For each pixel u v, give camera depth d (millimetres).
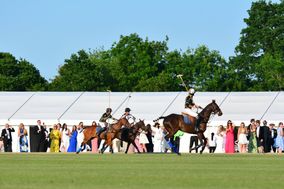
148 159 32844
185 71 112562
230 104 60719
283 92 62656
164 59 116438
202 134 42312
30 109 63344
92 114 61750
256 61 112312
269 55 107000
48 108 63344
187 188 16703
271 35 112438
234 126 57781
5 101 65125
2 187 16656
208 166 26094
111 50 123875
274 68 105562
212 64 112750
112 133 45656
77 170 23234
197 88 110688
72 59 110000
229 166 26172
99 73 110375
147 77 114000
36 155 39812
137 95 64875
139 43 119375
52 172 22109
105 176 20328
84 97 65438
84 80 107000
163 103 62656
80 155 39719
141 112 61312
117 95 65188
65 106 63562
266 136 50094
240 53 114312
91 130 46344
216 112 42219
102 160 31516
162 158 34188
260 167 25500
